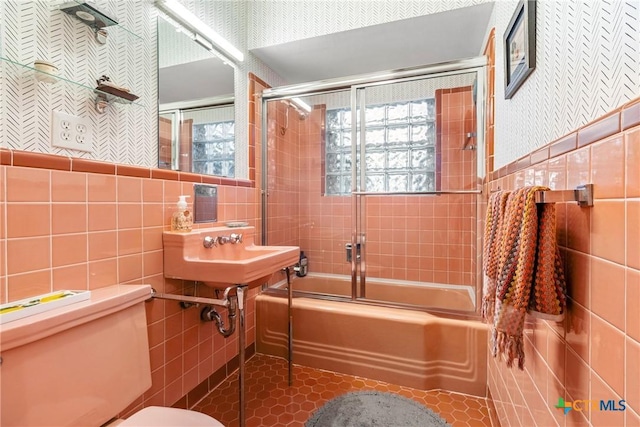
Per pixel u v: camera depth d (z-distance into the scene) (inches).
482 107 69.1
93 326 34.6
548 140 33.6
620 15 21.2
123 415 45.5
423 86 88.1
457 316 66.4
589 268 25.0
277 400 60.7
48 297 34.0
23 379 28.0
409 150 90.7
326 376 69.3
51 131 37.4
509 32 47.5
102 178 42.6
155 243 50.8
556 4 31.8
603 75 23.3
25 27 35.3
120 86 44.9
